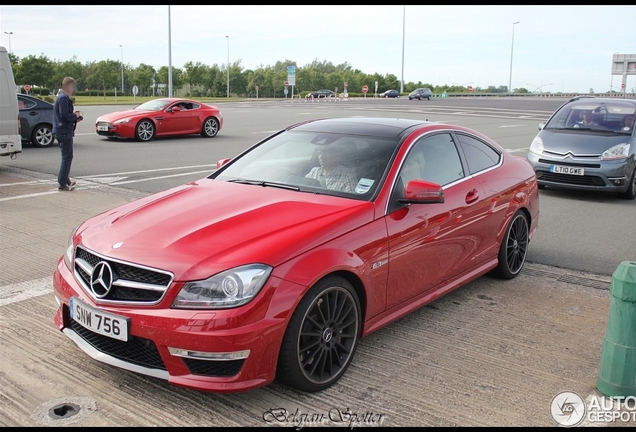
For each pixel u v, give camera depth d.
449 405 3.54
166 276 3.33
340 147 4.75
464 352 4.24
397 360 4.09
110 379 3.74
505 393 3.70
